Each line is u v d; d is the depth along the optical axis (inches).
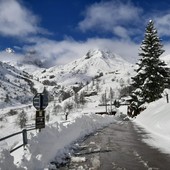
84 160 420.2
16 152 382.0
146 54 1681.8
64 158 438.9
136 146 552.1
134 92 1739.7
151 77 1635.1
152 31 1708.9
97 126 1030.4
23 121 4222.4
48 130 495.8
